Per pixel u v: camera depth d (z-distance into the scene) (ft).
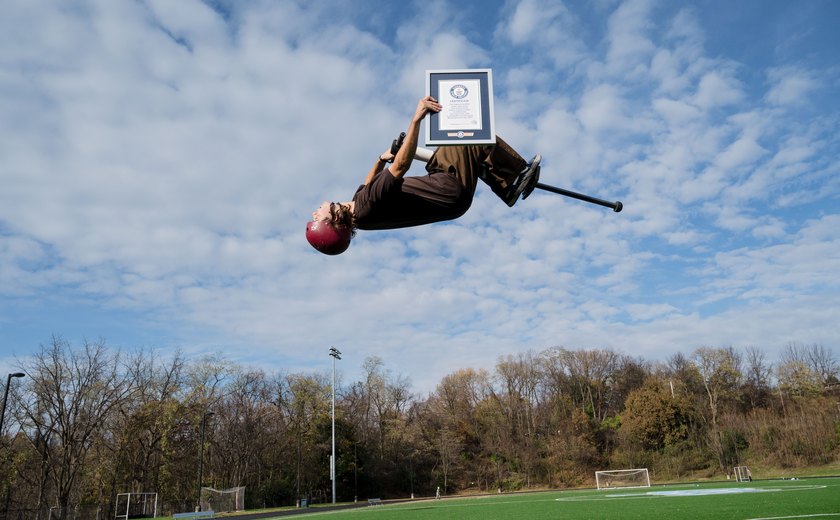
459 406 249.75
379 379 234.99
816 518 39.83
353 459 205.46
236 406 176.86
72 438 128.47
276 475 186.70
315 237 12.99
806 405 202.49
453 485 223.30
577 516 54.19
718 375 219.20
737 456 189.98
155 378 149.38
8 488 130.00
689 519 44.19
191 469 157.48
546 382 249.55
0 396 124.98
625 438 213.87
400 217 12.43
